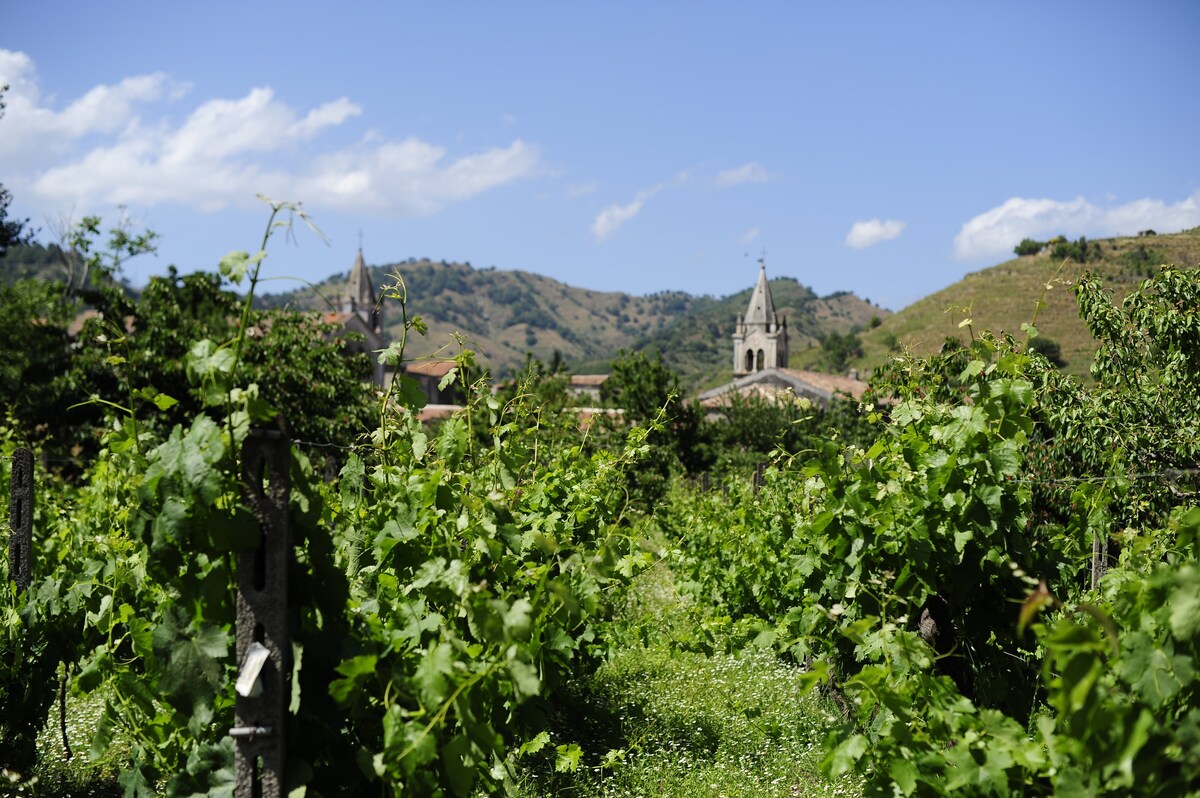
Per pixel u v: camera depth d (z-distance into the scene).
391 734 3.05
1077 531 5.76
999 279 84.94
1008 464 5.08
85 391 22.12
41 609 5.68
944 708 3.56
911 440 5.55
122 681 4.46
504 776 4.74
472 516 4.73
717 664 9.12
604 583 6.22
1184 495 7.35
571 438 12.09
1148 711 2.48
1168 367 8.77
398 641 3.63
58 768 6.06
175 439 3.16
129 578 5.55
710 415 59.09
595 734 7.08
